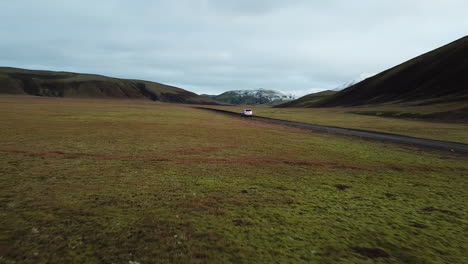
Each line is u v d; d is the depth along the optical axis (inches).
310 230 352.5
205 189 510.3
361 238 335.9
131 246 289.1
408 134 1653.5
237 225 356.5
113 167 652.1
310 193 516.7
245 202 448.5
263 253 288.7
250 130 1694.1
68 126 1434.5
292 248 302.7
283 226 360.8
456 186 602.9
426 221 399.2
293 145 1141.7
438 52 6181.1
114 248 283.4
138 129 1460.4
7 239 291.4
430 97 4475.9
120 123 1726.1
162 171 636.1
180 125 1793.8
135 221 353.1
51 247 280.1
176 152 887.1
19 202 402.0
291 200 470.0
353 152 1020.5
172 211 394.0
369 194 525.7
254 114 4065.0
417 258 293.9
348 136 1537.9
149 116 2481.5
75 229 322.7
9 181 502.0
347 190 547.8
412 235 350.0
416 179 657.0
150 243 297.1
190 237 315.9
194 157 821.9
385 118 3075.8
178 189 502.9
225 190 510.3
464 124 2231.8
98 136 1141.1
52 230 317.7
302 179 621.0
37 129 1248.2
